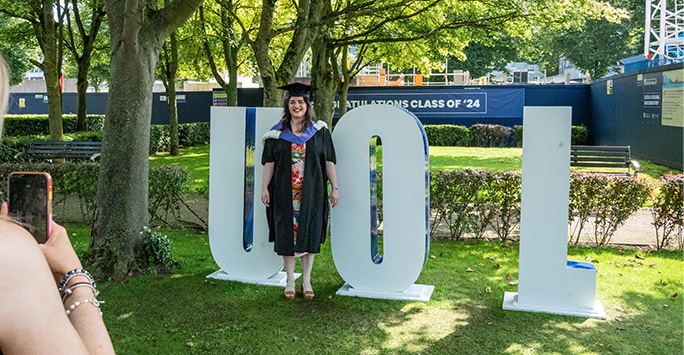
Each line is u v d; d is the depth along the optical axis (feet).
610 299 16.12
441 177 23.12
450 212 23.16
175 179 25.34
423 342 13.35
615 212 22.13
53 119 39.86
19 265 2.55
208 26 54.54
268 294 16.84
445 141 77.56
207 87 109.09
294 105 16.05
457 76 93.40
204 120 91.71
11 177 3.50
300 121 16.38
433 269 19.26
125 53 17.90
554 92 80.28
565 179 14.99
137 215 18.49
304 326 14.37
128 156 18.20
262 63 26.09
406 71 123.54
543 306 15.43
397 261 16.74
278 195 16.14
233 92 62.75
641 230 25.07
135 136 18.29
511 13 35.06
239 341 13.41
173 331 13.97
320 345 13.20
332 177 16.57
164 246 18.93
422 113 82.74
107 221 18.11
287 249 16.16
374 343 13.32
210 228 18.44
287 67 27.04
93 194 25.89
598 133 74.74
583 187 22.16
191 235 24.40
